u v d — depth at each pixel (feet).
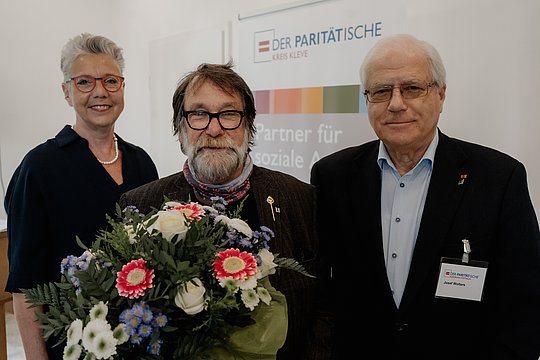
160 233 2.85
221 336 2.81
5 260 8.61
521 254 4.10
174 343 2.71
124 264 2.82
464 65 7.04
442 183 4.42
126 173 5.87
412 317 4.39
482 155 4.49
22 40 13.05
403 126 4.34
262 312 2.98
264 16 8.27
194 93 4.17
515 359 4.08
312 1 7.49
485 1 6.73
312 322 4.59
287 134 8.18
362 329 4.79
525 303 4.10
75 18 13.28
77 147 5.48
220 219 3.20
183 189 4.45
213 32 10.50
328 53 7.39
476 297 4.26
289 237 4.37
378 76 4.35
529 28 6.36
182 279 2.66
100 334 2.46
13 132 13.34
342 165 5.09
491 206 4.22
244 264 2.84
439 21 7.25
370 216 4.68
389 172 4.80
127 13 13.11
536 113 6.42
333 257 5.04
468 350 4.39
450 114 7.29
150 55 12.19
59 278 5.03
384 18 6.66
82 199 5.28
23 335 4.83
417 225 4.57
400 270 4.59
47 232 5.06
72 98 5.55
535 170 6.51
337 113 7.39
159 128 12.22
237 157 4.22
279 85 8.19
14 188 5.16
